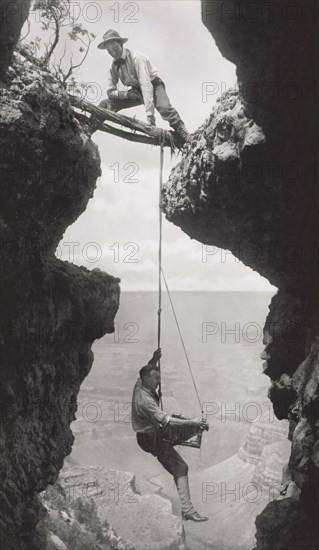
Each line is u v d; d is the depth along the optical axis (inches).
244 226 474.3
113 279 522.9
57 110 392.2
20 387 438.9
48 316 445.1
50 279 444.5
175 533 1963.6
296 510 450.9
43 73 391.5
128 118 471.5
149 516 2026.3
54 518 1232.2
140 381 365.7
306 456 378.3
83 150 426.0
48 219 442.9
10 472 425.1
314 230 438.3
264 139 397.7
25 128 360.5
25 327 426.3
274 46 356.2
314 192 414.6
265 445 3326.8
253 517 2728.8
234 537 2667.3
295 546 424.5
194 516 345.4
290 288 498.0
